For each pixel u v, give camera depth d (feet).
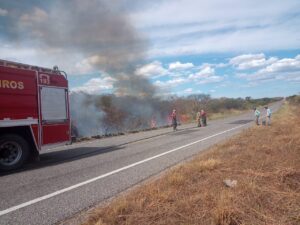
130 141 52.29
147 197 17.79
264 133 48.11
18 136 29.58
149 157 33.88
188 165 25.98
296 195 17.70
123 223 14.56
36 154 31.91
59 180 24.21
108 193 20.25
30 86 31.35
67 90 36.27
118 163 30.81
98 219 15.20
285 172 21.91
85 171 27.37
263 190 18.17
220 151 32.58
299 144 34.37
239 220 14.37
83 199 19.10
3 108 28.48
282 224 13.96
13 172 28.17
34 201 18.95
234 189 18.44
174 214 15.25
